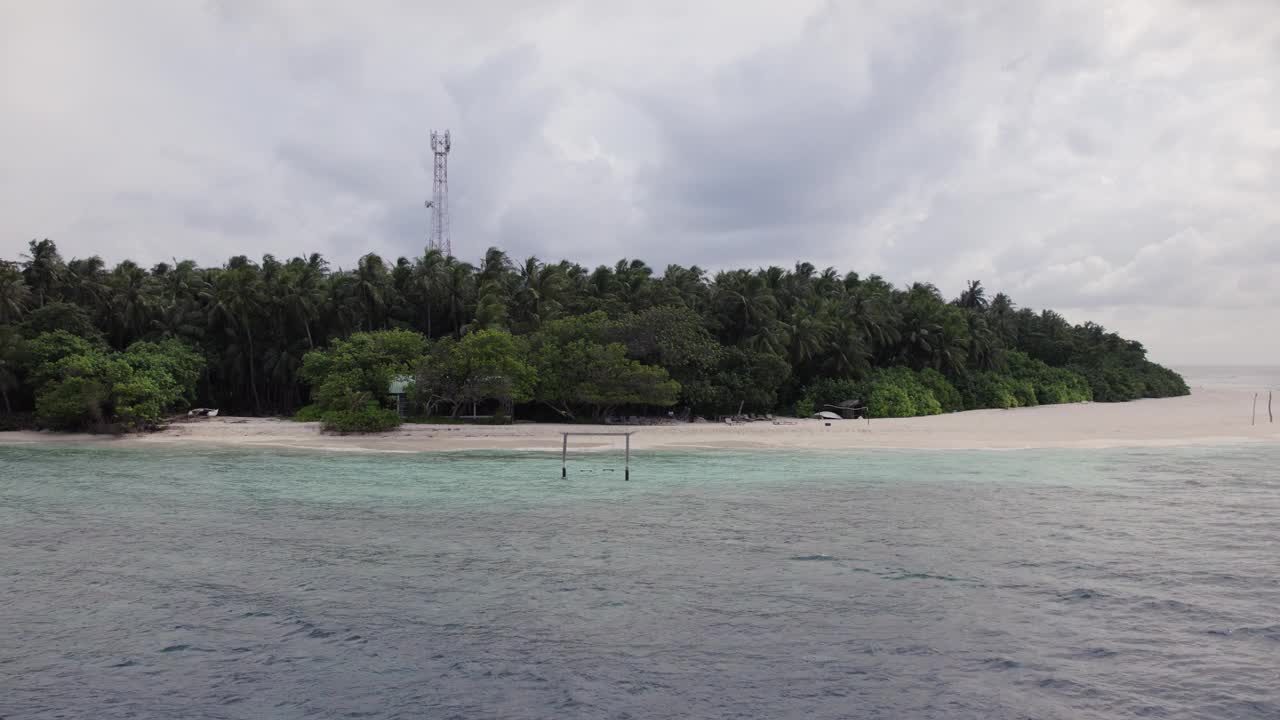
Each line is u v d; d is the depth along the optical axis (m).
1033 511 35.44
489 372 69.19
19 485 42.62
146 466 50.22
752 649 18.56
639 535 30.56
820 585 23.66
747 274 96.62
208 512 35.19
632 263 105.31
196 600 22.41
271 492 40.66
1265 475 47.25
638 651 18.50
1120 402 133.75
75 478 45.06
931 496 39.66
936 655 18.11
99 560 26.72
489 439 63.84
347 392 66.88
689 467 50.84
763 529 31.61
